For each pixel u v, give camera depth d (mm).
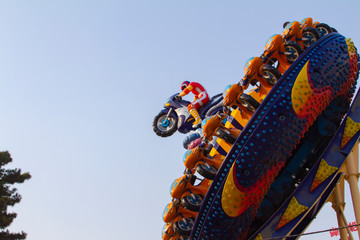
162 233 28266
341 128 26266
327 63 24359
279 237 22312
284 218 24156
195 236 24047
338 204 25453
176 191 25500
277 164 22625
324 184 24500
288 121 22531
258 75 25266
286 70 23578
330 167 24938
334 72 24547
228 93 24734
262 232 24250
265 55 25906
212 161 24844
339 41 25812
